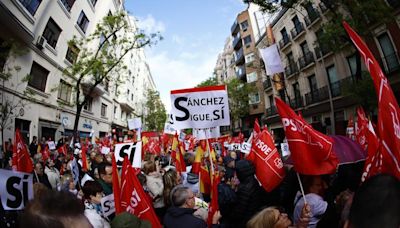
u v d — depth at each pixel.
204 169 5.06
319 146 2.92
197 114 5.02
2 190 2.51
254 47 36.31
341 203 2.87
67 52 20.77
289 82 25.84
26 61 15.24
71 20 20.92
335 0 11.02
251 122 36.75
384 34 15.05
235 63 43.09
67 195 1.21
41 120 17.33
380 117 2.17
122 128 39.28
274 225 2.66
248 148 8.48
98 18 26.17
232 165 7.00
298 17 23.33
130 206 3.42
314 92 21.92
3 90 12.38
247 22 37.97
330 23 11.06
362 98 10.85
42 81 17.72
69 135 21.69
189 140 12.95
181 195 3.29
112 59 19.17
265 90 30.95
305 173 2.92
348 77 17.91
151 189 4.82
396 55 14.34
